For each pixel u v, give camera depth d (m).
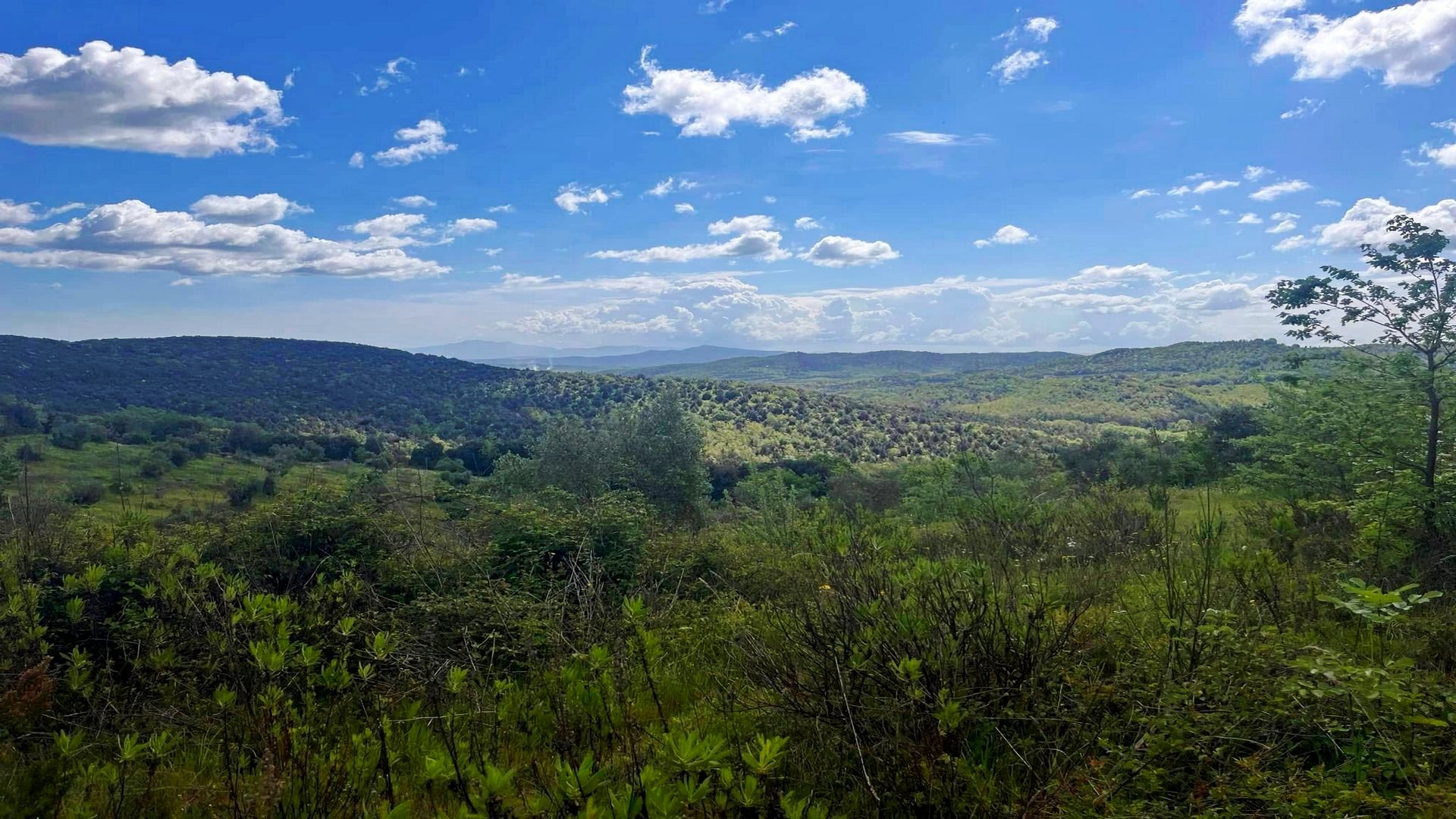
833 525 4.64
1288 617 3.98
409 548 5.87
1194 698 2.60
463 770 2.41
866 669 2.84
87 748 3.17
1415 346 6.88
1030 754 2.59
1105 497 9.77
